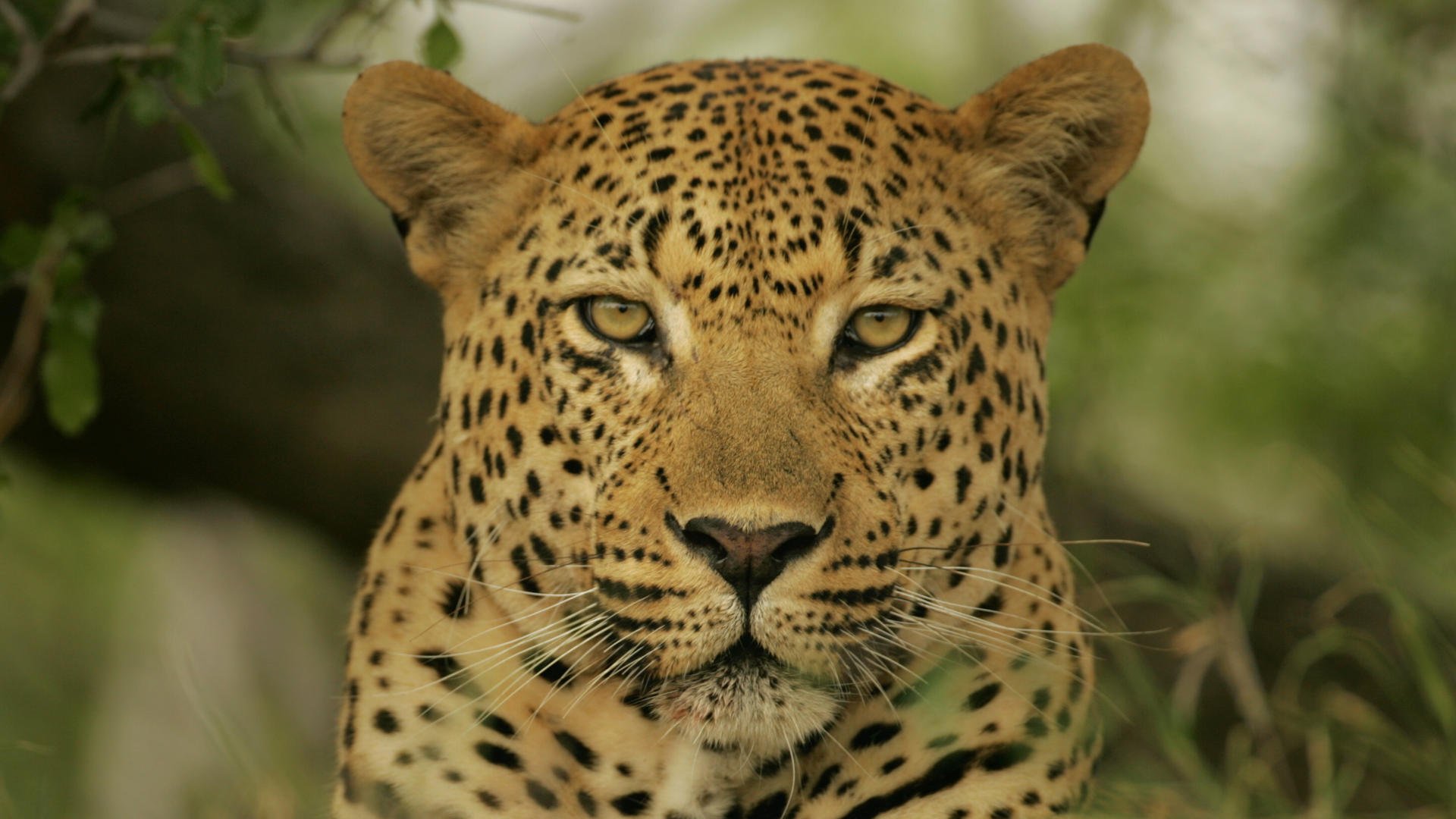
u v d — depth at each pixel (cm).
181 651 970
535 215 791
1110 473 1433
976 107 812
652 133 774
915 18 1731
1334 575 1434
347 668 831
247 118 1355
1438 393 1444
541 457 767
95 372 966
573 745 792
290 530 1728
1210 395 1523
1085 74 823
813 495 707
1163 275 1480
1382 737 1010
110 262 1305
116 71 916
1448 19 1481
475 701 784
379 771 781
